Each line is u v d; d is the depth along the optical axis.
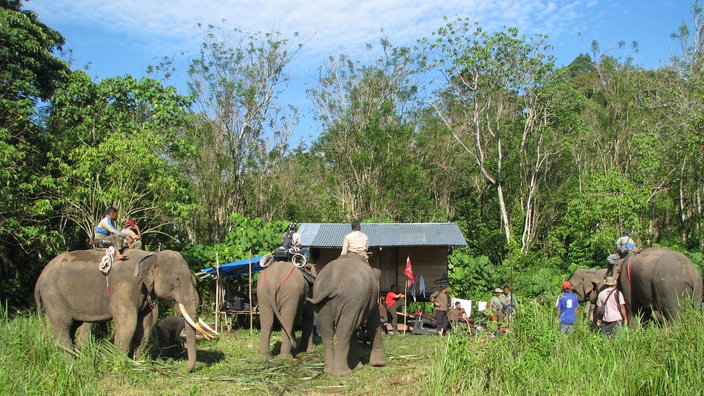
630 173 35.94
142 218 19.08
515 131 37.72
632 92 37.84
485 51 33.06
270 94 37.81
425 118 41.31
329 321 9.94
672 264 11.23
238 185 36.69
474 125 36.62
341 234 19.55
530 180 37.28
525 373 7.84
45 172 19.14
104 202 17.55
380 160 37.38
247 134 37.44
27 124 18.52
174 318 12.20
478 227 34.50
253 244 21.22
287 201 41.09
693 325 8.58
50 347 9.22
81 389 8.04
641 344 8.91
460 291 22.80
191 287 10.28
